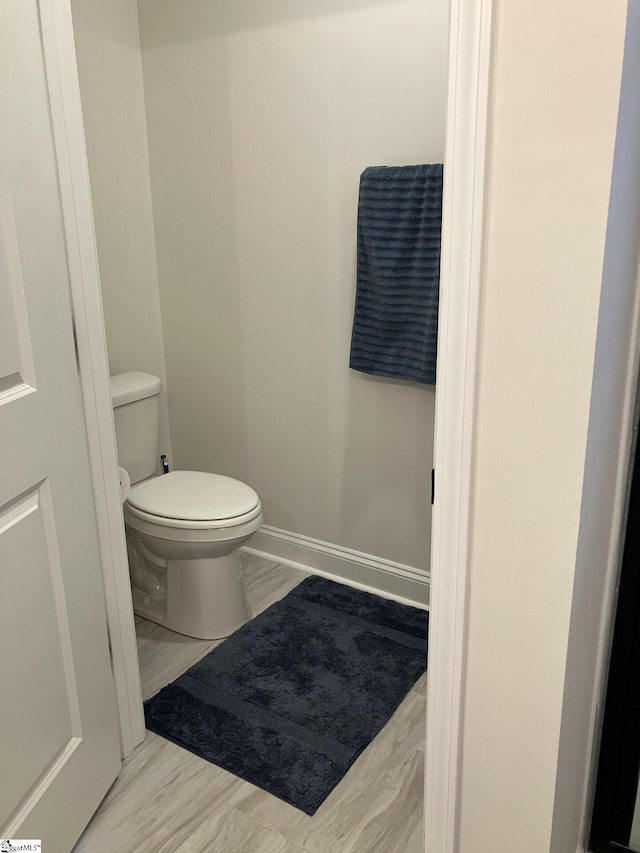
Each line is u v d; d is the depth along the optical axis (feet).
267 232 8.16
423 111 6.84
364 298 7.49
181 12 8.00
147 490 7.87
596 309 3.18
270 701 6.74
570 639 3.70
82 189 4.99
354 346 7.69
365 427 8.12
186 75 8.19
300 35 7.32
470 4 3.09
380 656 7.36
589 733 4.57
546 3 2.97
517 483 3.61
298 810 5.58
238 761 6.05
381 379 7.84
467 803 4.34
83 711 5.25
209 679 7.06
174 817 5.53
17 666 4.46
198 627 7.72
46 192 4.60
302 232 7.91
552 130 3.09
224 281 8.69
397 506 8.17
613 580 4.39
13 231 4.30
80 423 5.08
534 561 3.67
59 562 4.88
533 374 3.42
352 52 7.08
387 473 8.13
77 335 5.09
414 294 7.11
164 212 8.90
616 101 2.93
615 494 4.15
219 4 7.72
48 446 4.70
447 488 3.80
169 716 6.57
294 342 8.36
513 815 4.17
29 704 4.60
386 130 7.10
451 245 3.44
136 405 8.09
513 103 3.15
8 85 4.21
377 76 7.01
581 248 3.15
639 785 4.78
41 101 4.52
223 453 9.45
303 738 6.29
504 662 3.92
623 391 3.96
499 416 3.57
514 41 3.08
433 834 4.51
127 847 5.27
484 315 3.48
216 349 9.04
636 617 4.46
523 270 3.32
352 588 8.66
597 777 4.90
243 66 7.77
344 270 7.74
